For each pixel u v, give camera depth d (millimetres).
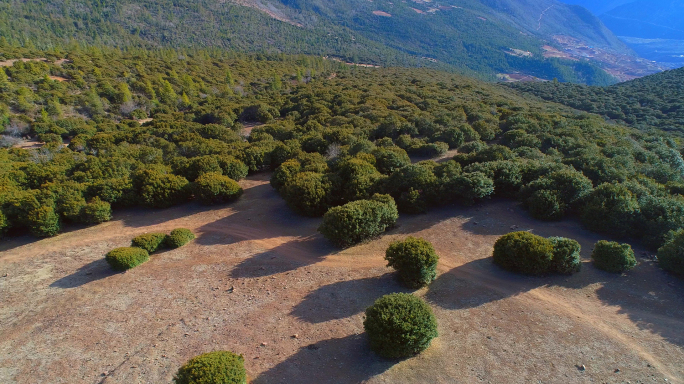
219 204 18312
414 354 7961
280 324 9273
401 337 7543
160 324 9555
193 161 20953
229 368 6910
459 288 10320
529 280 10500
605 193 13414
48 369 8250
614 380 7066
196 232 15234
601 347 7918
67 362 8422
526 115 32344
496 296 9875
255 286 11055
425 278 10359
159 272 12148
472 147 22562
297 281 11188
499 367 7516
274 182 18953
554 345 8039
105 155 26625
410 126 28141
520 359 7703
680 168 21016
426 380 7266
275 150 23531
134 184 18344
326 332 8875
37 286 11773
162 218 16953
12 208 15539
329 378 7492
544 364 7539
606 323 8641
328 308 9797
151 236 13664
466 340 8336
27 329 9711
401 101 42844
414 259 10164
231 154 23516
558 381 7113
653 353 7668
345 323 9172
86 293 11188
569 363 7535
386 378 7375
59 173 21812
